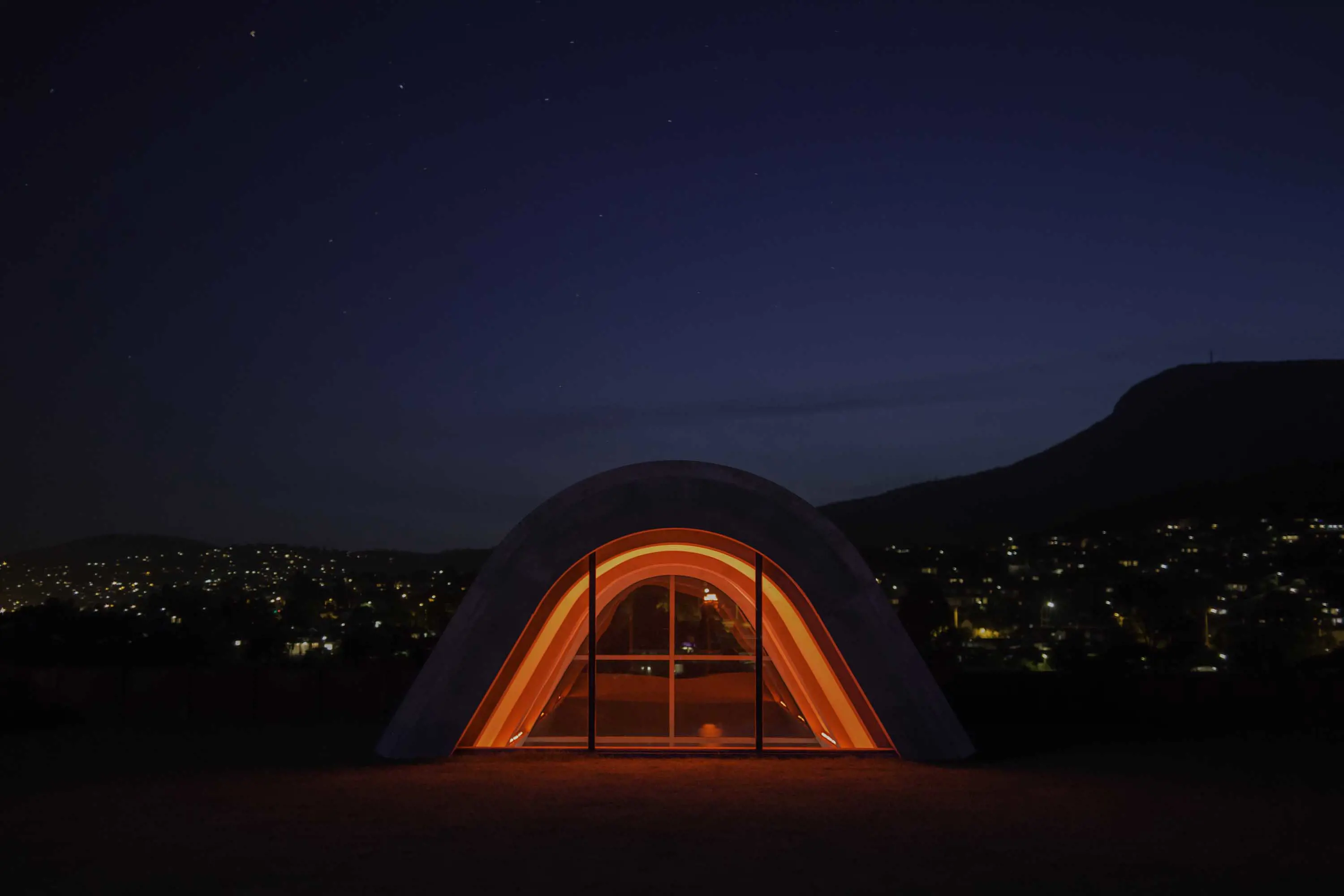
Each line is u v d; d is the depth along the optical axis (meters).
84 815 9.44
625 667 13.73
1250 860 7.93
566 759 12.81
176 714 17.23
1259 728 16.83
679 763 12.55
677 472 13.23
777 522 13.15
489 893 6.96
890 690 12.99
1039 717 17.84
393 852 8.08
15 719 16.06
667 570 14.02
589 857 7.95
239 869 7.55
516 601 12.93
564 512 13.12
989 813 9.71
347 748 13.79
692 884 7.19
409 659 17.75
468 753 13.12
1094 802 10.23
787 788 10.96
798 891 7.06
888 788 10.99
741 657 13.80
